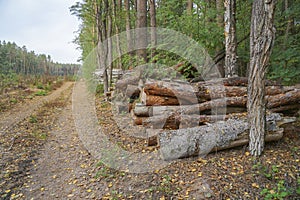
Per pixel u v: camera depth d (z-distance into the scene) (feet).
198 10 15.39
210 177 7.35
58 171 9.48
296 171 7.16
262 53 7.73
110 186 7.86
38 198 7.49
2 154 11.33
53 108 24.94
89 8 25.53
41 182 8.58
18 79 52.21
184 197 6.67
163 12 18.20
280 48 15.31
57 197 7.52
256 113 8.19
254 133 8.29
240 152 8.67
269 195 6.20
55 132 15.58
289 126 10.64
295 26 16.34
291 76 13.97
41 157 11.06
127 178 8.23
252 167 7.57
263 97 8.14
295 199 6.06
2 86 38.86
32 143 13.08
